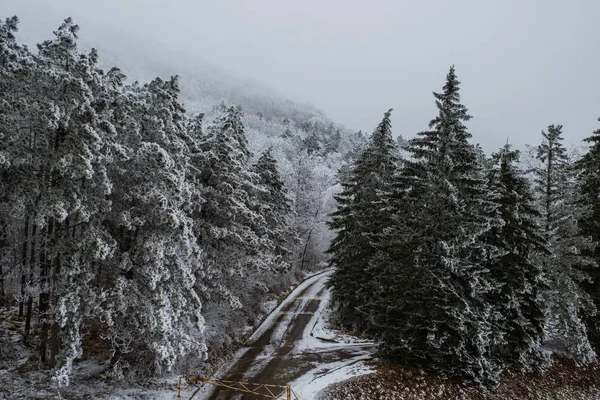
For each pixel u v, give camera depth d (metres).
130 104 16.09
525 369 21.81
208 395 17.05
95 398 14.72
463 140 19.19
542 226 24.81
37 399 13.73
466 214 18.81
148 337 15.31
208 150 22.67
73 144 13.09
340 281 28.06
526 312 22.06
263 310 31.09
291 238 42.91
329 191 60.12
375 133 28.14
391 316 20.03
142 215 15.79
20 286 15.74
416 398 17.62
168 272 15.93
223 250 22.48
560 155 26.77
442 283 18.00
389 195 22.31
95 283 16.55
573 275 25.42
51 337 15.51
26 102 12.66
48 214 12.55
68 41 13.05
